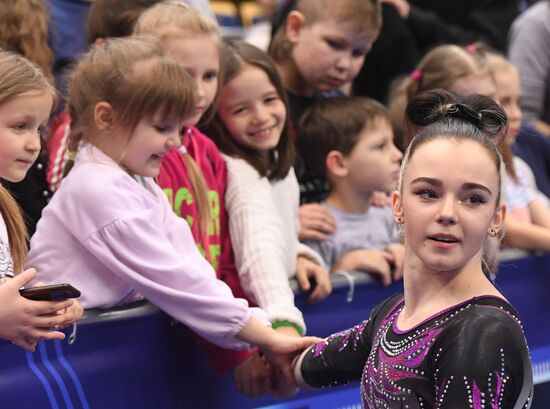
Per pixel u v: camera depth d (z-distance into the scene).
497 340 2.36
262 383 3.38
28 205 3.69
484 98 2.78
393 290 3.91
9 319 2.69
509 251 4.26
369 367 2.64
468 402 2.33
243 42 3.90
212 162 3.67
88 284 3.09
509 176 4.26
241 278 3.50
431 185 2.46
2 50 3.20
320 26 4.40
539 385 4.34
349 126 4.20
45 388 2.95
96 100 3.13
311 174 4.33
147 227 3.04
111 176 3.07
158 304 3.08
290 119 4.21
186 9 3.68
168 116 3.12
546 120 6.46
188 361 3.30
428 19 5.91
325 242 4.12
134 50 3.15
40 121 2.98
